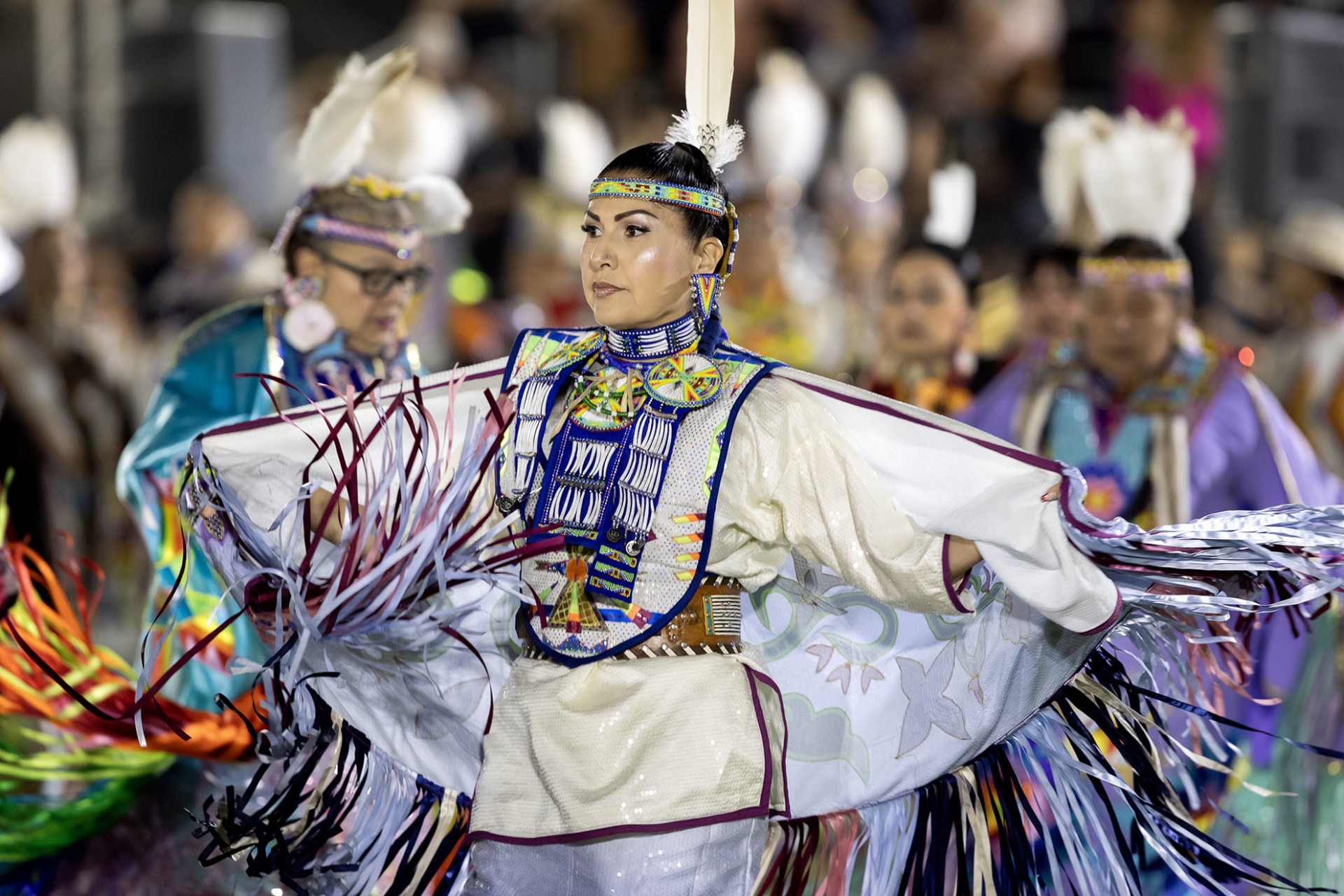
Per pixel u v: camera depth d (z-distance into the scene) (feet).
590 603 23.49
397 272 32.63
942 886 25.29
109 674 28.84
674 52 102.01
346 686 24.91
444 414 24.95
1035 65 90.74
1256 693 35.94
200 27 90.68
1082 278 39.04
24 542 29.99
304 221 32.40
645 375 23.77
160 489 32.50
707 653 23.63
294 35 104.32
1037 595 23.43
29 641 28.63
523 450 23.94
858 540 23.77
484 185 81.10
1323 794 35.04
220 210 71.05
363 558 23.26
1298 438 38.91
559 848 23.49
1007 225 72.54
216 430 25.16
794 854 24.93
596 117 93.56
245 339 33.12
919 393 45.27
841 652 25.73
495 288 79.15
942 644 25.53
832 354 61.46
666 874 22.99
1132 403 38.88
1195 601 23.67
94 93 93.97
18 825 29.01
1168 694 27.48
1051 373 40.04
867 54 98.07
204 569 31.27
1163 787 25.16
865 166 75.87
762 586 24.98
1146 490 38.29
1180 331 39.04
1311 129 71.67
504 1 104.12
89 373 58.54
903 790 25.53
